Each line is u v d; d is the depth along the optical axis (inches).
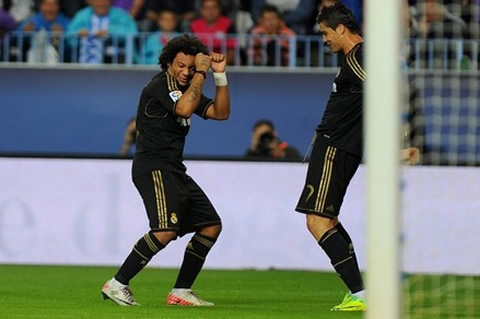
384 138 815.7
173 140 1170.0
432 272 1797.5
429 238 1825.8
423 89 2047.2
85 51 2370.8
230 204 1953.7
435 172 1839.3
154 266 1962.4
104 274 1745.8
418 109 1749.5
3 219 1966.0
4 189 1971.0
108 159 1962.4
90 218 1959.9
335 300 1316.4
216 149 2348.7
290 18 2373.3
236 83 2349.9
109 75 2379.4
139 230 1951.3
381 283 812.0
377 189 815.7
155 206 1162.0
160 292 1423.5
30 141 2375.7
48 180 1966.0
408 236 1822.1
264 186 1953.7
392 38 817.5
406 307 1159.0
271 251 1948.8
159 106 1162.6
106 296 1186.6
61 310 1127.0
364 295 1155.9
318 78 2345.0
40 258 1966.0
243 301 1290.6
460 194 1840.6
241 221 1953.7
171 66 1163.9
